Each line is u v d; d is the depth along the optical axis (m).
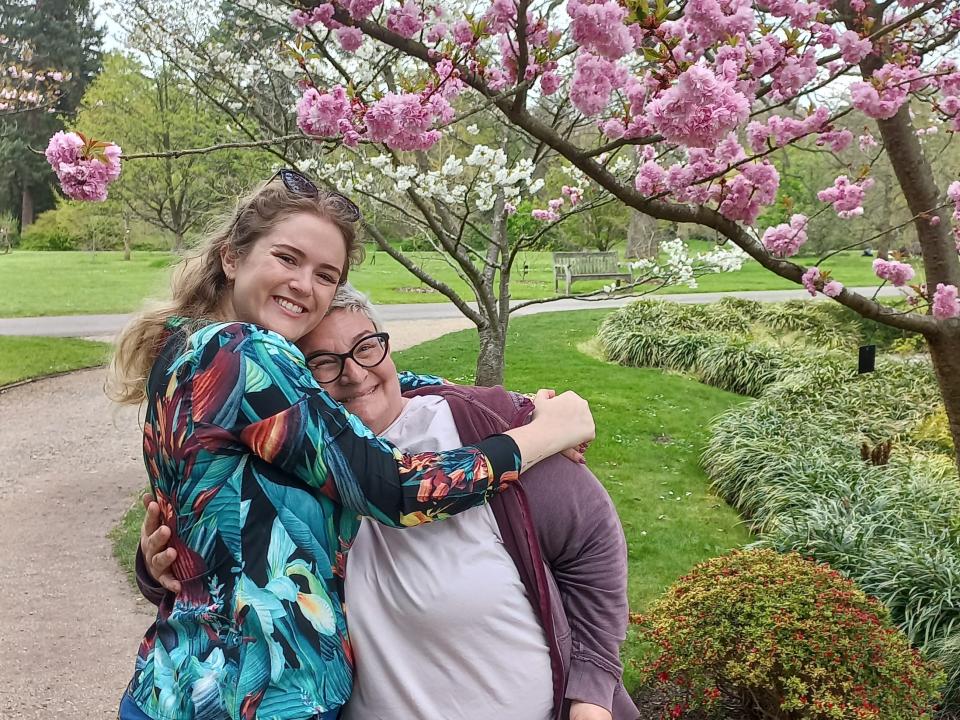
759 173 2.63
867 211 17.55
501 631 1.32
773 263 2.87
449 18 3.21
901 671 2.82
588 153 2.37
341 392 1.40
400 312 15.90
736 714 3.20
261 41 6.09
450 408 1.45
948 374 3.29
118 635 4.39
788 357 10.35
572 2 1.96
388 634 1.34
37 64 32.84
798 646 2.82
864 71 3.04
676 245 6.59
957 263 3.35
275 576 1.16
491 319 3.76
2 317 15.34
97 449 7.86
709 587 3.15
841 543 4.65
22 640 4.31
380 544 1.36
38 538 5.71
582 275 18.39
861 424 7.96
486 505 1.36
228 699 1.12
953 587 3.99
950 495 5.41
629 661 3.82
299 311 1.31
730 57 2.22
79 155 2.26
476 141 5.87
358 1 2.25
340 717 1.39
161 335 1.38
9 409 9.30
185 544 1.20
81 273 22.64
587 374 10.32
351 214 1.35
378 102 2.49
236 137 10.40
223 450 1.17
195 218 19.42
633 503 6.33
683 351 11.23
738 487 6.42
